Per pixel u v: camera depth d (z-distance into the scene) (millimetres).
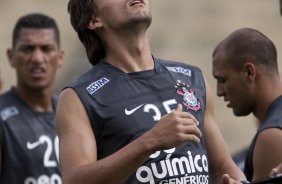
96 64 11664
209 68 34906
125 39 11430
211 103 11734
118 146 10961
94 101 11078
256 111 12727
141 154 10195
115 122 10984
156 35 35156
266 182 10266
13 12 35594
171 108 11195
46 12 35656
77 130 10930
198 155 11125
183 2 35719
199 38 35312
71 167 10672
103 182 10375
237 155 16172
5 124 17891
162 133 10141
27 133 17969
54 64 18500
